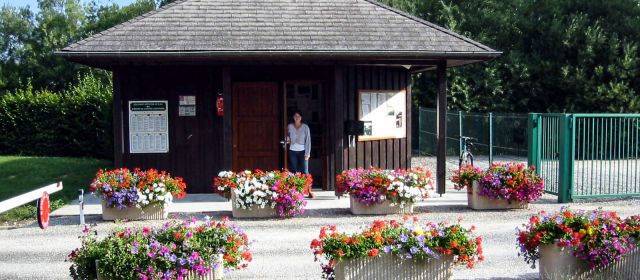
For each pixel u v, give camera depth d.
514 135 22.91
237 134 15.23
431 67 16.03
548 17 29.02
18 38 47.50
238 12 14.98
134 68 14.77
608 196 14.00
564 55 28.06
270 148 15.30
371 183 12.05
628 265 7.25
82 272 6.71
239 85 15.19
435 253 6.77
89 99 24.47
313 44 13.76
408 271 6.82
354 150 15.29
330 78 15.10
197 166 14.97
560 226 7.24
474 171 12.76
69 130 24.62
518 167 12.76
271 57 13.58
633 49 27.06
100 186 11.65
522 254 8.01
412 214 12.20
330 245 6.72
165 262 6.58
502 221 11.50
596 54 27.59
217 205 13.35
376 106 15.73
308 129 14.39
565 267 7.18
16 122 24.97
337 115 14.08
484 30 29.11
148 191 11.62
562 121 13.71
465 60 14.60
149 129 14.85
